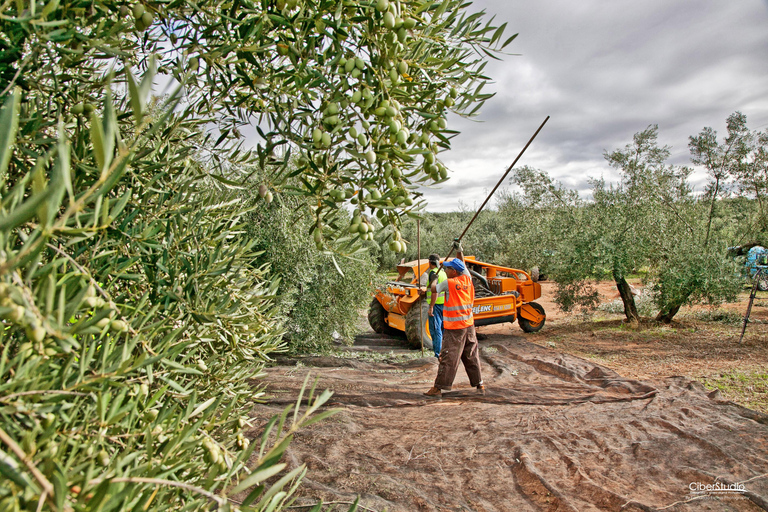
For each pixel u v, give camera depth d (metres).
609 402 4.63
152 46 1.30
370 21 1.10
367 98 1.12
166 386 0.95
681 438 3.56
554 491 2.85
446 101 1.38
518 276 10.06
